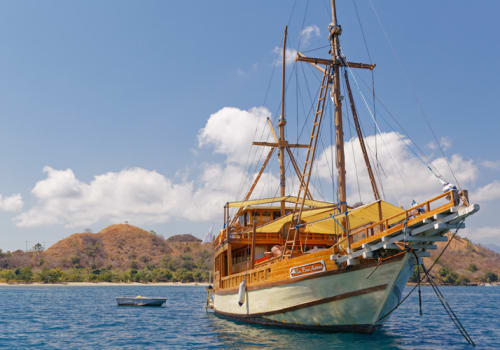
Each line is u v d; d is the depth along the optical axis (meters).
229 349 20.72
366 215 24.88
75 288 169.50
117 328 32.41
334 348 19.55
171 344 23.88
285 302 24.20
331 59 26.47
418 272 20.33
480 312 48.38
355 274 20.81
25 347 23.50
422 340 23.94
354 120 26.94
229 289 32.12
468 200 16.75
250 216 37.31
